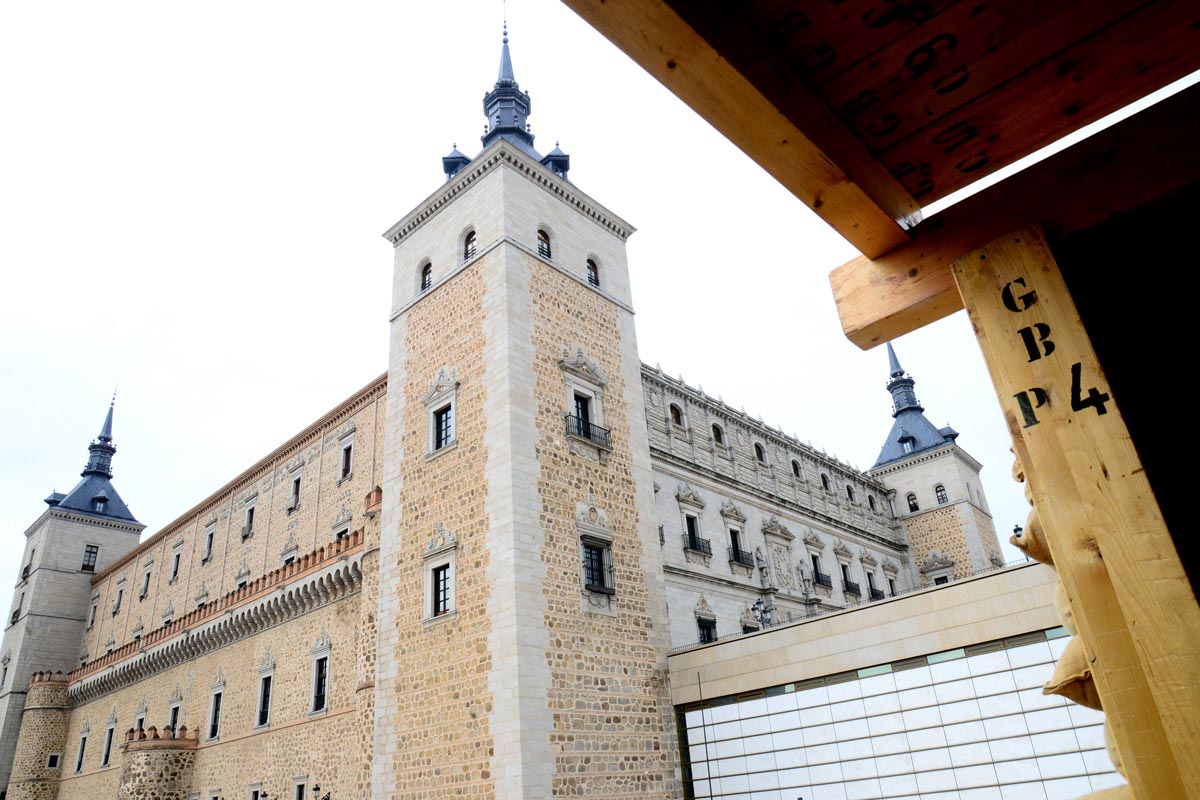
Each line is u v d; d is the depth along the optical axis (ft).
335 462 131.03
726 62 11.75
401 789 82.74
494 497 85.20
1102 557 12.10
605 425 100.01
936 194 17.15
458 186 108.88
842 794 71.56
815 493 164.76
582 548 88.48
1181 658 10.96
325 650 111.45
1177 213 15.06
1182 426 15.14
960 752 65.51
